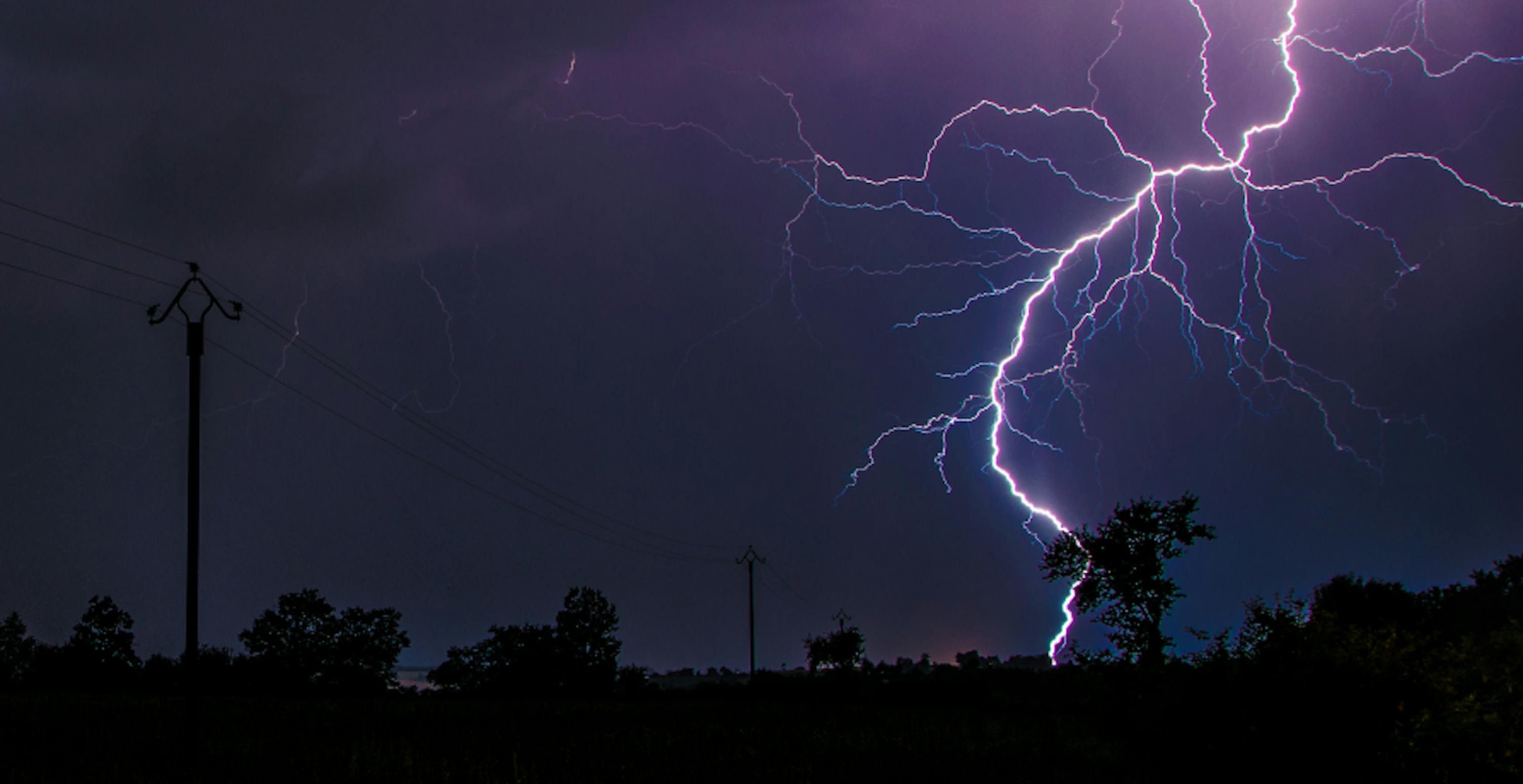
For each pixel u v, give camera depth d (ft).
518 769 64.54
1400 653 40.37
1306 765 39.37
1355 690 39.22
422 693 187.62
